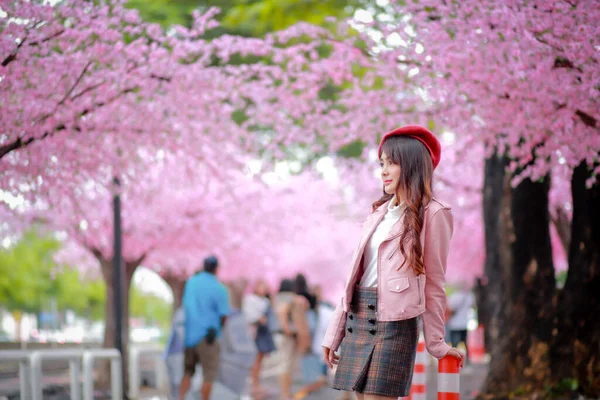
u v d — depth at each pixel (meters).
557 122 9.05
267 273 43.78
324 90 17.34
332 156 15.85
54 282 69.69
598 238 11.62
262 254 30.58
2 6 8.35
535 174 10.25
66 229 18.84
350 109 11.89
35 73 9.05
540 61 8.30
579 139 9.20
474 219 25.11
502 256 12.88
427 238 4.96
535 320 12.32
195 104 10.78
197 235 22.14
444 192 22.19
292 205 29.72
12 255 57.81
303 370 15.98
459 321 25.06
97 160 10.58
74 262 27.12
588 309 11.83
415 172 5.03
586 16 7.92
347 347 5.09
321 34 11.39
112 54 9.41
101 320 102.75
